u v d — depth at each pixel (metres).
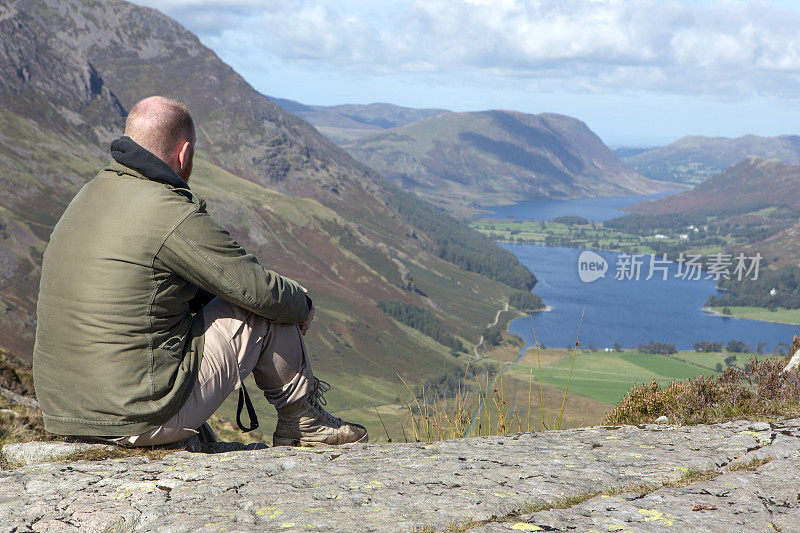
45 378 3.00
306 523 2.07
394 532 1.95
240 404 3.49
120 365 2.88
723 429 3.96
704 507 2.25
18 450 3.21
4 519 2.34
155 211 2.88
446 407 4.55
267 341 3.48
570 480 2.63
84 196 3.03
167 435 3.13
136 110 3.05
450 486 2.57
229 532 2.01
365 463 3.05
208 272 2.94
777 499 2.39
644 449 3.34
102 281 2.83
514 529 2.00
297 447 3.48
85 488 2.66
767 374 5.20
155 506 2.43
